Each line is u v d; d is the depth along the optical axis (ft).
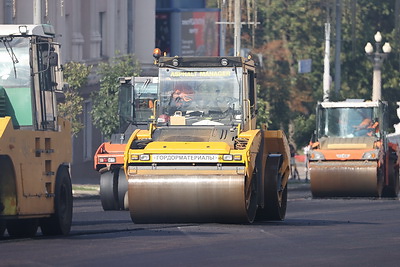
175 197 155.33
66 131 145.69
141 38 401.49
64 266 105.91
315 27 514.68
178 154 155.43
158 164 156.66
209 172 155.12
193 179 154.92
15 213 128.57
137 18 401.08
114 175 208.44
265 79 457.27
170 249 121.39
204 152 155.02
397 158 282.56
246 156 154.51
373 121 272.51
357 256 117.91
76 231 148.46
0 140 124.47
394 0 516.73
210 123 165.99
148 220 158.30
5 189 128.57
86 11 340.80
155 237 135.33
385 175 271.69
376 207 223.30
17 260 109.81
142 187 156.04
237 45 342.64
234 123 166.20
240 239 134.31
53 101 142.10
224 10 360.89
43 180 136.36
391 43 513.45
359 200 258.37
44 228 141.28
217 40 445.37
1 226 135.23
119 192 207.72
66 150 145.28
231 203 154.40
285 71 508.53
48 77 141.38
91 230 150.20
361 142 264.11
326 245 128.67
